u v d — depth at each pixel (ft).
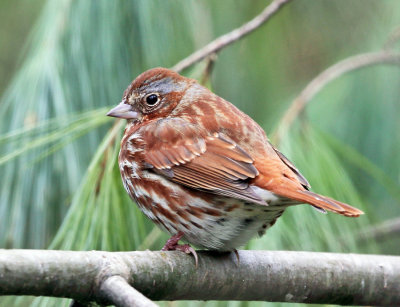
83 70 35.06
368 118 43.60
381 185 42.63
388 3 45.16
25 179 33.35
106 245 29.17
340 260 29.84
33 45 35.60
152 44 36.04
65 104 34.19
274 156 29.76
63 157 33.65
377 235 40.22
